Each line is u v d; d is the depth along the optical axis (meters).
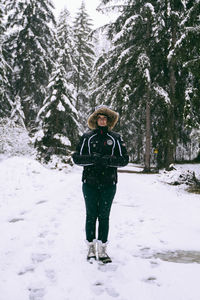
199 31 10.84
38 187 8.54
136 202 6.59
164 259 3.16
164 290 2.39
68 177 10.20
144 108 19.03
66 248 3.46
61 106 15.30
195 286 2.45
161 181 12.16
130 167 22.58
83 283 2.51
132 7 17.22
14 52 22.66
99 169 3.02
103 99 18.31
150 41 16.69
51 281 2.57
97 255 3.25
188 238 3.91
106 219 3.08
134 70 16.84
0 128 17.19
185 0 14.93
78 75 30.55
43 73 22.33
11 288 2.44
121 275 2.69
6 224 4.72
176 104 16.19
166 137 16.81
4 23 22.19
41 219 4.91
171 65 15.19
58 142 15.62
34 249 3.43
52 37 22.50
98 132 3.12
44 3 21.84
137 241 3.78
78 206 5.88
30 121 21.45
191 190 10.48
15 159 10.30
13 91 21.77
